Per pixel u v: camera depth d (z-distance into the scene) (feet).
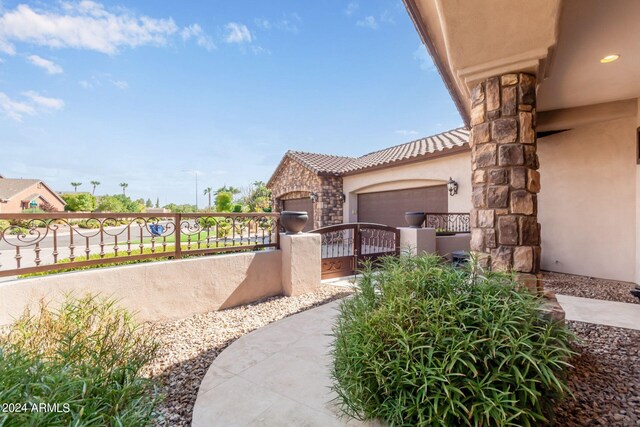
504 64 10.80
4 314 10.77
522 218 10.60
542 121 21.16
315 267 20.22
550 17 8.88
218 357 11.28
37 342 7.70
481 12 8.78
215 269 16.57
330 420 7.75
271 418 7.86
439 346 6.47
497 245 10.91
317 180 48.47
